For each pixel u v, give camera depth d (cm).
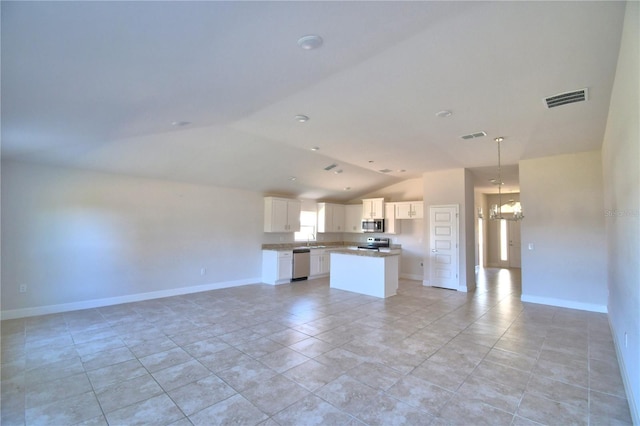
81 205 495
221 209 672
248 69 238
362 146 512
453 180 679
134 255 547
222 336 380
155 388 259
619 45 222
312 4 161
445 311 496
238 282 698
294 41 200
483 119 377
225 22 167
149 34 167
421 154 554
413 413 226
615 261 347
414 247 814
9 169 436
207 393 252
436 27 200
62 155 442
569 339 376
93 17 145
